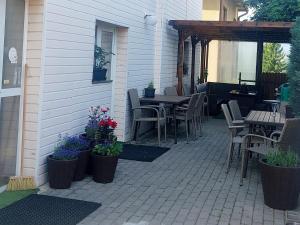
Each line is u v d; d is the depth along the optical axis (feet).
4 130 9.93
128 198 10.08
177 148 16.24
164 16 20.71
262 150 11.29
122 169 12.71
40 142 10.50
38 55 10.39
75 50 12.12
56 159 10.42
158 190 10.81
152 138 18.07
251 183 11.73
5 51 9.73
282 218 9.16
